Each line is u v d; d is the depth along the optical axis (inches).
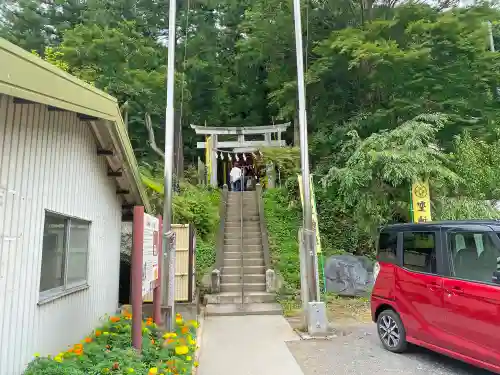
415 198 349.7
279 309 335.0
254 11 652.7
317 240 362.9
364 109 560.4
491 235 173.5
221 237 467.8
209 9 846.5
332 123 586.6
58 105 134.3
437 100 501.7
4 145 134.8
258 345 243.4
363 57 471.8
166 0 807.7
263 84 818.2
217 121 877.2
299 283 390.0
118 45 565.3
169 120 275.0
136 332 175.3
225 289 381.1
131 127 805.9
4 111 134.0
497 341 159.5
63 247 189.3
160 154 729.6
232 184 754.2
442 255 193.3
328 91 604.1
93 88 167.5
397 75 508.1
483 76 520.4
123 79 589.9
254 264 424.2
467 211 346.3
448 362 206.2
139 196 280.8
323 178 409.4
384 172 351.3
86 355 160.9
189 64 768.9
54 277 179.8
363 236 488.7
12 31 660.1
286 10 601.0
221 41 850.8
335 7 586.6
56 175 176.1
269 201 574.9
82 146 207.2
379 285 236.5
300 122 295.9
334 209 514.9
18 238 143.4
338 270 407.8
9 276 137.4
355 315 329.1
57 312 177.8
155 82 615.2
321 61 540.4
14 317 140.3
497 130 404.8
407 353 222.5
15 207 141.7
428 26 482.0
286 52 648.4
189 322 267.0
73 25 718.5
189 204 468.4
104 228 247.0
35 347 155.7
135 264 177.2
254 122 873.5
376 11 567.2
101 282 241.8
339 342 248.5
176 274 315.0
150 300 295.3
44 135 164.4
